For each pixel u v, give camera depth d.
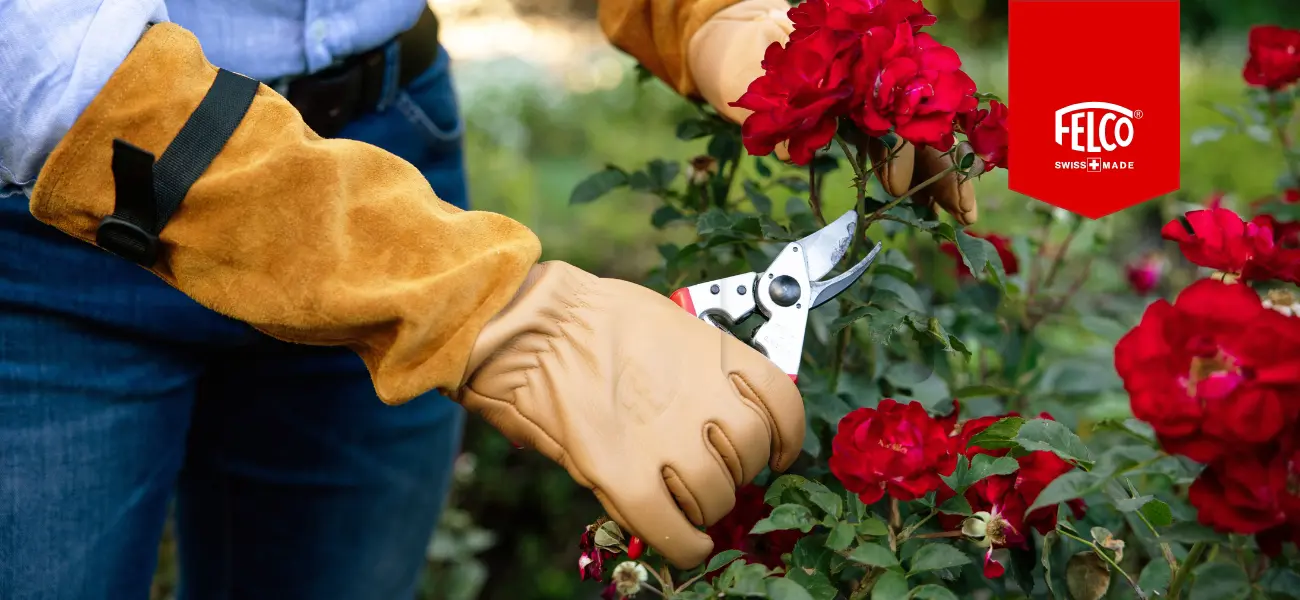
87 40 0.72
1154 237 2.70
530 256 0.77
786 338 0.86
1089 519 1.10
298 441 1.23
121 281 0.92
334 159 0.75
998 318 1.52
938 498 0.92
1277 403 0.65
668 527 0.75
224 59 0.96
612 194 3.77
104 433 0.95
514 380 0.77
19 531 0.90
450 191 1.28
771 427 0.80
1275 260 0.87
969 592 1.08
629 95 4.98
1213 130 1.65
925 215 1.05
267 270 0.76
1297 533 0.70
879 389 1.21
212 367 1.17
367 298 0.74
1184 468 0.88
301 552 1.31
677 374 0.78
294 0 0.99
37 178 0.77
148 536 1.05
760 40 1.05
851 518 0.91
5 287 0.86
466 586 2.04
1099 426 0.80
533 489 2.39
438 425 1.35
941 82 0.85
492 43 6.24
